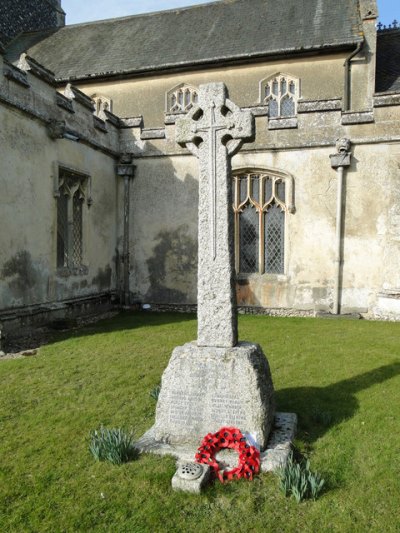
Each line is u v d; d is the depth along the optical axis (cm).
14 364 649
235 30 1596
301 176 1099
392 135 1030
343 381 555
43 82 918
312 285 1100
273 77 1447
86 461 364
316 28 1470
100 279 1163
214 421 379
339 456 366
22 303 862
